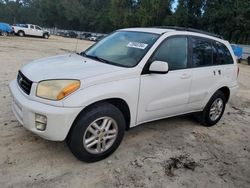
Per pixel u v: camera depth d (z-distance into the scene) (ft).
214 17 141.28
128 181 11.96
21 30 126.52
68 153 13.47
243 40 155.74
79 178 11.80
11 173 11.65
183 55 16.15
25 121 12.05
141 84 13.78
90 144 12.51
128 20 202.28
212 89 18.07
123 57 14.56
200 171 13.42
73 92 11.70
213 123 19.25
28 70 13.24
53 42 101.09
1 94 21.15
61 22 304.50
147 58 14.14
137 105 13.88
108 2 299.99
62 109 11.45
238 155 15.61
